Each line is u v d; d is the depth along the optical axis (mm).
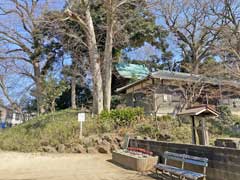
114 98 24984
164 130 14516
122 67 25734
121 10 18891
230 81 21422
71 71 23609
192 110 8000
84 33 21422
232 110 22250
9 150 14695
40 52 23094
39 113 23828
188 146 7238
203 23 23469
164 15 24922
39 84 23781
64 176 7852
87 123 15664
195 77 21328
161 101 20000
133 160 8883
